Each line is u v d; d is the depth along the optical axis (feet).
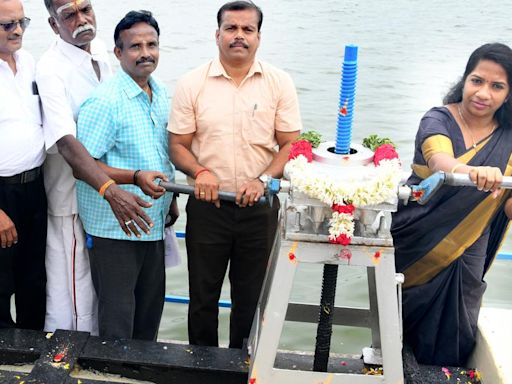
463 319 9.07
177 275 16.55
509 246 17.93
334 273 8.26
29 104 9.30
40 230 9.96
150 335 10.64
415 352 9.34
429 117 8.71
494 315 9.40
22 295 10.33
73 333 9.34
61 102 9.24
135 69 9.31
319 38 37.22
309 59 33.09
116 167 9.43
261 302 9.06
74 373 9.03
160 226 9.89
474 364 9.20
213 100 9.52
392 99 27.81
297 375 8.16
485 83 8.20
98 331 10.36
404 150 22.95
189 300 10.50
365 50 35.32
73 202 9.87
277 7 44.34
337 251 7.81
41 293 10.38
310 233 7.83
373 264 7.82
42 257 10.19
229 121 9.52
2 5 8.82
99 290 9.86
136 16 9.23
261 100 9.55
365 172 7.61
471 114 8.45
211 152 9.61
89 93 9.73
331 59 33.22
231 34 9.27
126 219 8.69
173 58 31.65
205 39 34.86
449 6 46.26
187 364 8.91
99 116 9.13
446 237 8.73
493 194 7.84
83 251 10.11
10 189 9.29
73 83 9.57
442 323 9.12
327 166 7.72
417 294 9.02
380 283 7.87
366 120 25.55
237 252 10.14
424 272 9.00
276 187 7.90
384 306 7.91
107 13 38.19
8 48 8.99
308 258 7.85
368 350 9.30
